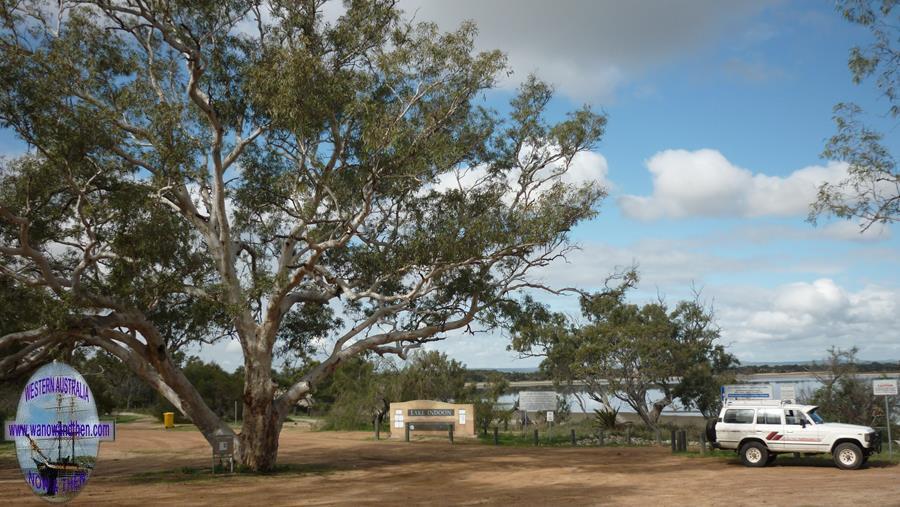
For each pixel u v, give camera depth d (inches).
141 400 2810.0
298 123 765.9
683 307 1729.8
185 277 847.1
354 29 829.8
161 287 797.2
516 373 2960.1
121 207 741.3
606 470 928.3
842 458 866.1
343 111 823.1
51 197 790.5
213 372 2373.3
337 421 1929.1
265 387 917.2
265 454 919.0
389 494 718.5
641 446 1348.4
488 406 1758.1
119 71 872.9
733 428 929.5
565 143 951.6
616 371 1605.6
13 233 789.2
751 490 695.7
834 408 1285.7
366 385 1982.0
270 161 997.8
